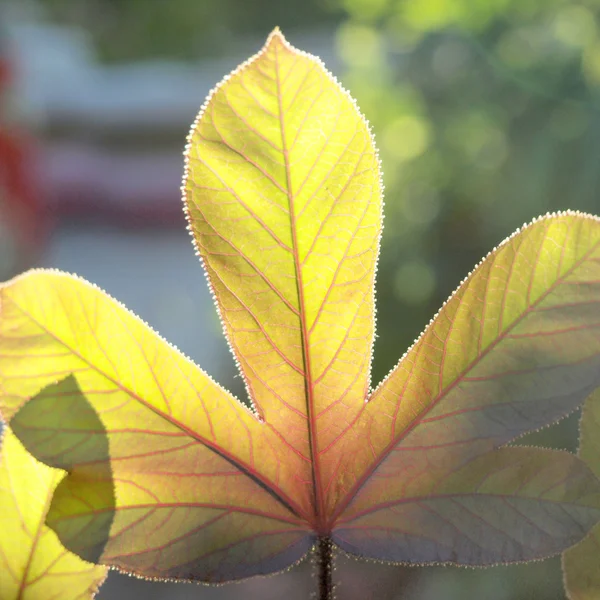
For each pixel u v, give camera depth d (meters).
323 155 0.35
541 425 0.35
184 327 3.99
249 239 0.35
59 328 0.35
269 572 0.35
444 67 2.90
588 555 0.38
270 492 0.36
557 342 0.35
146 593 2.19
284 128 0.34
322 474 0.36
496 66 2.82
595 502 0.35
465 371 0.35
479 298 0.35
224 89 0.34
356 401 0.36
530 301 0.35
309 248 0.35
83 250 4.50
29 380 0.35
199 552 0.35
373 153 0.35
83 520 0.35
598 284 0.35
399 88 2.96
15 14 4.75
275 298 0.36
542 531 0.35
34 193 4.18
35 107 4.45
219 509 0.35
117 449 0.35
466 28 2.92
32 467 0.37
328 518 0.36
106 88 4.86
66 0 5.94
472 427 0.35
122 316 0.35
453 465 0.35
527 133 2.71
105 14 6.29
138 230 4.50
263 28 6.50
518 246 0.35
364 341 0.36
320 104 0.34
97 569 0.37
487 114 2.79
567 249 0.35
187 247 4.51
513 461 0.35
